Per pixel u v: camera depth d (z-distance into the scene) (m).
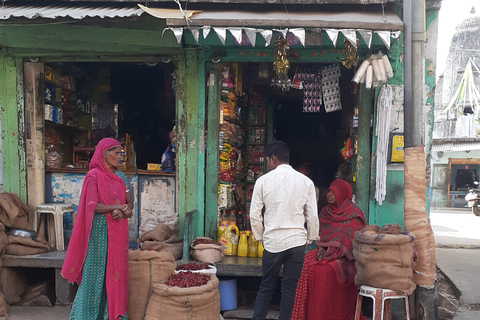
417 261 3.49
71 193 4.83
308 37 4.01
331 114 8.72
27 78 4.66
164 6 4.02
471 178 18.66
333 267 3.50
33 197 4.75
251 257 4.26
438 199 18.98
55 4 4.02
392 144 4.07
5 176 4.68
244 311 4.00
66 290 4.14
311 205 3.05
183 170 4.43
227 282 4.02
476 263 6.42
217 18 3.31
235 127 5.36
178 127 4.43
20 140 4.64
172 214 4.40
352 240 3.63
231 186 5.08
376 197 4.11
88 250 3.10
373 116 4.16
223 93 4.67
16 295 4.23
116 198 3.20
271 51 4.27
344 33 3.19
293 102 9.78
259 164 6.86
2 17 3.41
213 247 4.00
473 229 10.77
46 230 4.75
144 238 4.13
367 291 3.22
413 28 3.48
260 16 3.47
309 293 3.54
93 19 3.39
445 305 4.45
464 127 21.62
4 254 4.15
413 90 3.48
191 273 3.44
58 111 5.15
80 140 5.91
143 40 4.31
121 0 3.98
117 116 6.49
